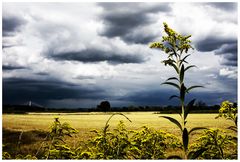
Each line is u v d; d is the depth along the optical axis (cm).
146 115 4994
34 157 430
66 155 434
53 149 438
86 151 448
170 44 409
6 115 5025
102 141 453
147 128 496
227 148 480
